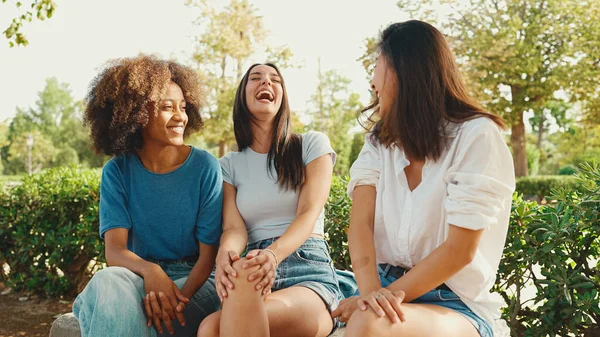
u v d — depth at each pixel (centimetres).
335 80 3356
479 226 173
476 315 187
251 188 257
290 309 213
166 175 245
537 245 261
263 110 257
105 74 246
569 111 4716
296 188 254
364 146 219
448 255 176
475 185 176
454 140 188
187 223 245
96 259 487
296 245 234
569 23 2267
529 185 2048
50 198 482
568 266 265
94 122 250
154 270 224
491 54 2203
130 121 236
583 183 283
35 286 504
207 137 2381
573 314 247
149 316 220
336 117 3341
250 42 2414
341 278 271
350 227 209
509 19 2241
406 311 167
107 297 210
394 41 195
